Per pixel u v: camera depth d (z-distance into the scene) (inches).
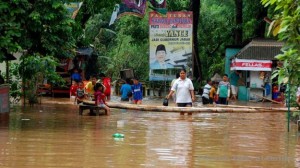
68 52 790.5
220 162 463.8
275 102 1423.5
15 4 682.2
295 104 840.9
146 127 724.7
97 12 1219.2
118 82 1879.9
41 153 487.8
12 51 687.1
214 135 649.0
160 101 1444.4
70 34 748.0
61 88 1448.1
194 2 1807.3
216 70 2095.2
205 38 2199.8
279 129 732.0
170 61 1512.1
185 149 529.3
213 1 2386.8
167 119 855.1
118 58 2418.8
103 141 571.2
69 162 446.9
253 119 878.4
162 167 434.0
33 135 609.0
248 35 2062.0
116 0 1220.5
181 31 1505.9
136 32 2042.3
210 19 2194.9
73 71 1424.7
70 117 851.4
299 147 559.2
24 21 699.4
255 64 1560.0
